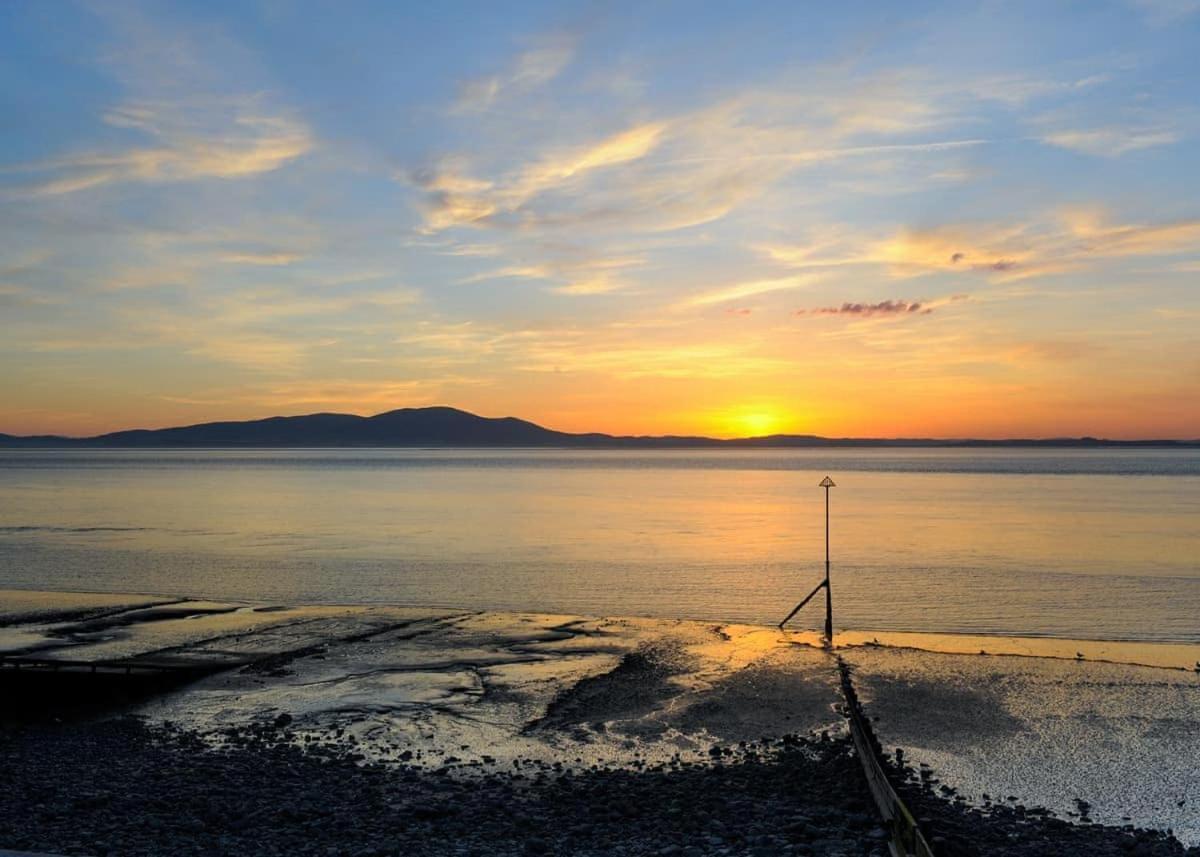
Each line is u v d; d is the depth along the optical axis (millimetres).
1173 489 132375
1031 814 16469
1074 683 26594
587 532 73500
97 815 15852
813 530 74625
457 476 178625
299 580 48719
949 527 76875
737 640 33094
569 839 14578
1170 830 15891
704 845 14227
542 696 25188
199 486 138500
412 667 28609
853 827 15070
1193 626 36469
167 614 38250
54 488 132125
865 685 26391
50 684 25859
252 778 18141
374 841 14500
